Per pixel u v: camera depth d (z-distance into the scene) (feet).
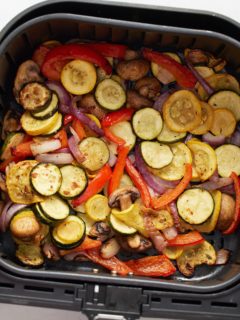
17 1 1.40
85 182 1.22
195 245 1.25
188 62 1.30
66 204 1.21
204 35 1.15
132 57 1.29
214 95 1.29
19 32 1.12
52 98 1.23
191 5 1.42
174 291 1.09
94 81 1.26
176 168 1.27
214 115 1.29
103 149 1.25
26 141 1.24
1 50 1.11
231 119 1.29
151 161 1.26
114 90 1.28
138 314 1.07
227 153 1.29
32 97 1.22
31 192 1.18
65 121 1.25
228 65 1.32
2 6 1.39
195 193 1.24
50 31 1.25
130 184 1.26
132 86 1.31
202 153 1.28
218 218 1.24
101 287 1.08
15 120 1.26
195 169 1.28
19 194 1.19
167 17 1.22
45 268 1.21
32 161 1.21
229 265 1.25
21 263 1.18
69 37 1.28
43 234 1.19
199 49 1.30
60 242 1.18
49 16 1.13
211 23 1.21
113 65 1.30
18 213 1.18
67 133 1.27
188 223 1.23
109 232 1.22
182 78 1.30
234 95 1.29
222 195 1.26
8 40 1.12
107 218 1.23
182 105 1.27
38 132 1.22
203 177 1.27
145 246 1.20
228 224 1.25
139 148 1.26
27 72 1.25
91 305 1.07
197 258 1.24
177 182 1.26
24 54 1.28
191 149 1.29
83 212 1.24
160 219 1.22
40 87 1.22
